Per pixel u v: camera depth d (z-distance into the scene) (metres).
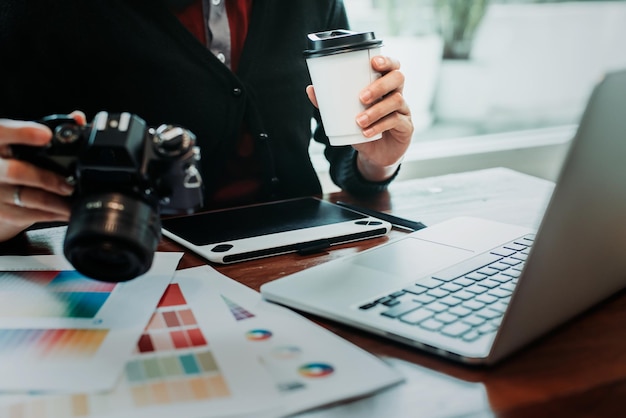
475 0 2.30
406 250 0.80
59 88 1.19
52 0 1.15
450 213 1.03
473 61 2.38
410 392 0.51
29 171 0.63
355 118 0.87
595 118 0.47
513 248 0.80
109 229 0.55
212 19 1.21
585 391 0.51
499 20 2.39
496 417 0.48
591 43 2.55
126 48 1.17
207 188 1.25
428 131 2.35
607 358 0.56
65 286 0.72
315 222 0.96
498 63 2.43
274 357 0.55
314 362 0.54
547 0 2.45
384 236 0.92
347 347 0.57
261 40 1.25
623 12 2.58
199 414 0.47
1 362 0.54
